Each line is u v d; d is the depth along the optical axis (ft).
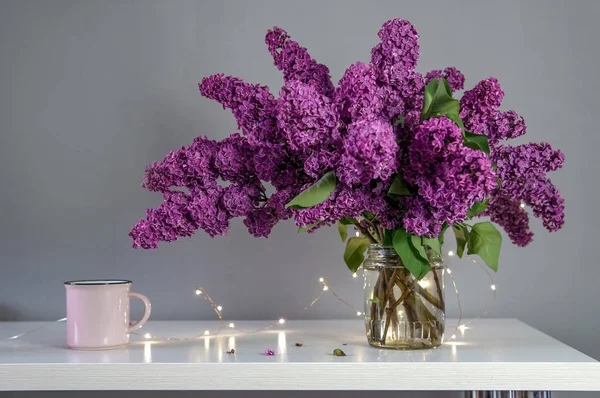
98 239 5.08
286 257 5.03
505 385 3.20
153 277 5.06
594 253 4.91
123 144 5.11
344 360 3.31
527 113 4.98
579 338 4.91
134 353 3.59
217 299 5.04
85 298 3.68
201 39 5.12
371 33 5.08
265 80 5.11
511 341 3.89
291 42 3.60
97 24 5.15
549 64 4.99
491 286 4.61
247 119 3.45
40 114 5.13
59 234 5.10
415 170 3.14
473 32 5.03
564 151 4.95
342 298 5.00
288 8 5.11
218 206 3.56
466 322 4.70
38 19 5.16
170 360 3.36
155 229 3.47
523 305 4.94
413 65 3.47
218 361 3.32
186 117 5.10
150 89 5.12
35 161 5.12
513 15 5.01
